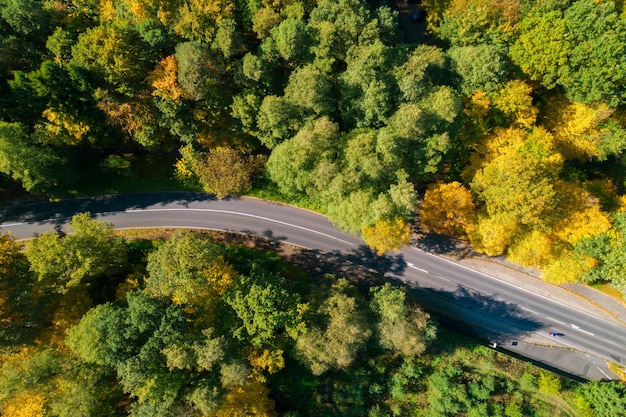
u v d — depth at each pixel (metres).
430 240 68.19
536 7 57.53
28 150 55.12
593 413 58.84
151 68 55.75
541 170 54.75
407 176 53.91
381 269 67.88
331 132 54.34
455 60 56.91
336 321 53.28
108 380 52.56
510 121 59.34
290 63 57.16
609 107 59.97
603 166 65.56
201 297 52.97
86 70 53.03
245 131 58.38
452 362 62.34
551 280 59.72
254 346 53.31
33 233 66.50
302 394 60.53
